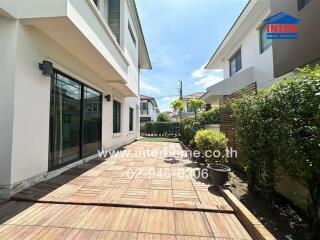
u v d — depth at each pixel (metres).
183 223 2.84
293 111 2.56
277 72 6.24
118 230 2.63
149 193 3.92
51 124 4.81
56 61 4.80
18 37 3.63
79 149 6.38
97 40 5.12
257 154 3.58
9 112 3.52
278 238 2.45
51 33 4.28
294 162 2.51
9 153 3.50
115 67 6.81
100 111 8.17
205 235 2.57
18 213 3.03
